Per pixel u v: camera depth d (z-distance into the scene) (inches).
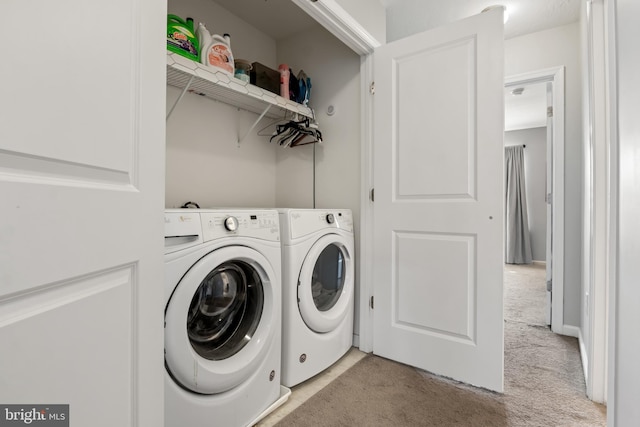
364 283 80.2
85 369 20.2
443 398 60.5
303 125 84.7
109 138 22.0
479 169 64.1
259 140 93.1
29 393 16.6
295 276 62.6
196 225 45.7
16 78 15.6
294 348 62.3
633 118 20.7
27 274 16.1
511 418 54.6
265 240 55.9
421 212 70.9
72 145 18.9
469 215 65.1
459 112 66.4
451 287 67.3
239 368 49.7
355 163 83.9
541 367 73.0
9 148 15.3
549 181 99.1
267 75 79.6
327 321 68.6
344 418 54.9
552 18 87.7
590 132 65.4
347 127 85.5
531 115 191.9
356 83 84.2
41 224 17.0
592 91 60.2
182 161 73.9
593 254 60.2
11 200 15.4
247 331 55.4
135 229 24.7
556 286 93.2
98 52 21.0
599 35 58.6
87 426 20.4
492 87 62.7
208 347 51.0
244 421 51.4
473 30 64.8
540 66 93.8
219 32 81.9
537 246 224.5
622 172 22.7
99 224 21.0
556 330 93.4
